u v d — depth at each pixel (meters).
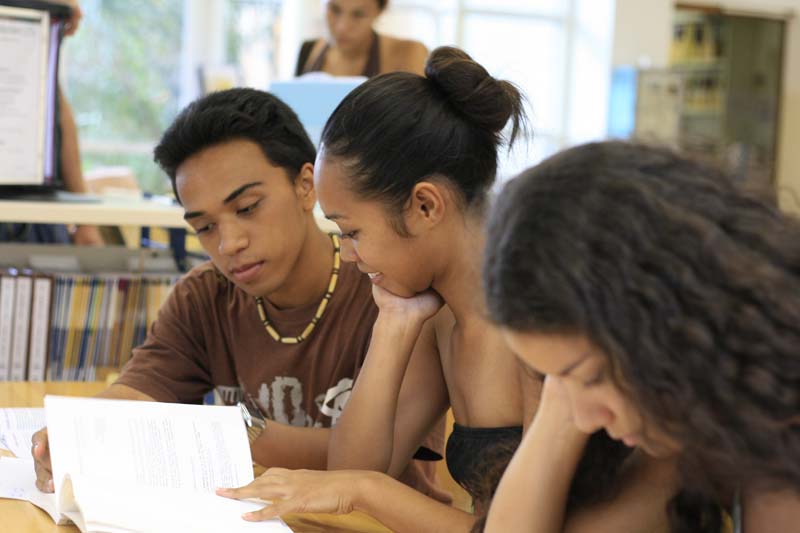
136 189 3.94
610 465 1.11
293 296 1.70
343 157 1.36
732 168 0.84
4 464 1.51
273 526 1.27
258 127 1.59
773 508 0.94
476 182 1.39
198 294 1.83
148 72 6.22
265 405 1.76
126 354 2.46
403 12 6.72
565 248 0.79
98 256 2.58
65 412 1.42
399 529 1.34
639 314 0.76
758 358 0.76
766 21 7.88
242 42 6.32
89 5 6.05
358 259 1.41
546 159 0.86
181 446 1.42
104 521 1.21
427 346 1.58
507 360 1.39
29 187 2.42
